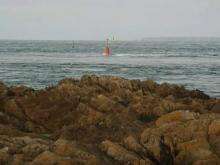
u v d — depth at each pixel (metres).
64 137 22.27
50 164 15.39
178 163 17.42
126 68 90.00
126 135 20.50
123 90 30.03
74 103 27.75
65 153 16.38
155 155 17.72
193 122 18.95
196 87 56.84
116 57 139.12
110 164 16.44
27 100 28.56
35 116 27.20
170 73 79.50
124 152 17.23
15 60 117.62
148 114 25.69
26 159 15.86
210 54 163.75
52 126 26.06
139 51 194.50
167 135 18.56
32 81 60.88
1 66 93.00
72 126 23.56
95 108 26.59
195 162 16.75
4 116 25.28
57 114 27.23
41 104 28.14
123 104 28.08
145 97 28.83
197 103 28.14
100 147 17.77
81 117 24.34
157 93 33.22
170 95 31.66
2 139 17.91
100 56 145.12
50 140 20.08
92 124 23.53
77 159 15.82
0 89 30.36
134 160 16.89
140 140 18.69
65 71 80.69
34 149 16.59
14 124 25.06
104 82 32.75
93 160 15.94
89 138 21.83
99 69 86.69
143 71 82.69
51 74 73.62
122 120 23.47
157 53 171.75
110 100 26.84
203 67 95.94
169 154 17.94
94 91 30.16
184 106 26.73
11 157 15.91
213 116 20.09
